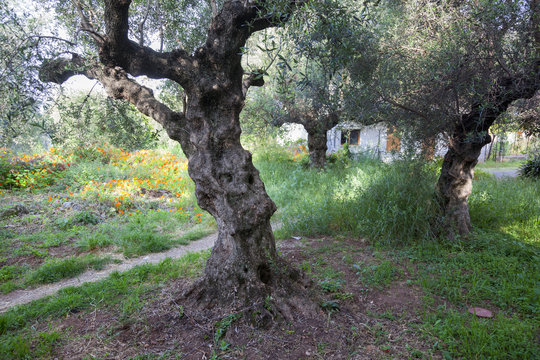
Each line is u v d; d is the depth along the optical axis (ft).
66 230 21.15
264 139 44.39
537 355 8.11
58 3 13.57
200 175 10.59
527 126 17.81
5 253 17.42
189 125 11.13
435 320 10.02
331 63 10.13
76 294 12.34
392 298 11.57
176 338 9.25
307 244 17.75
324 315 10.10
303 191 29.40
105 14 9.43
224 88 10.69
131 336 9.42
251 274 10.27
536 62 12.88
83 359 8.41
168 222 23.00
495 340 8.80
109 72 11.64
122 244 18.81
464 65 13.42
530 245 15.99
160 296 11.80
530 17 12.34
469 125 16.25
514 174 42.09
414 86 15.52
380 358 8.34
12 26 11.75
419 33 16.16
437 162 20.94
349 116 17.29
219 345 8.87
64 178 32.07
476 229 18.49
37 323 10.57
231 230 10.11
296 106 34.83
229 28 10.32
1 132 12.01
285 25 9.13
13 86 11.25
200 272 14.08
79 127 13.80
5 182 29.96
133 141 15.19
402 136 18.78
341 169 38.29
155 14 14.26
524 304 10.65
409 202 18.06
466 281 12.77
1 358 8.55
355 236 18.66
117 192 28.43
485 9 12.55
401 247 16.88
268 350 8.61
